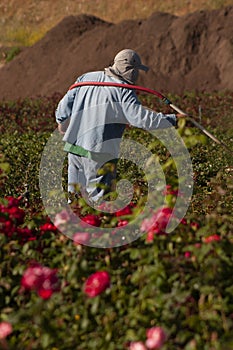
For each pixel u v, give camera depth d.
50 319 9.12
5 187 19.20
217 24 57.94
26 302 10.06
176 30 58.19
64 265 10.00
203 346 8.78
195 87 54.03
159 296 9.12
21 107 47.69
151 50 57.53
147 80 54.41
